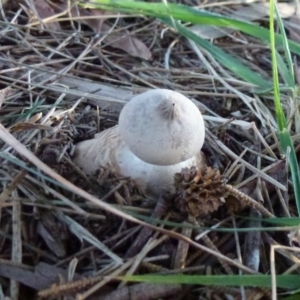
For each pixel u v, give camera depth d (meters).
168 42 0.17
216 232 0.11
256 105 0.14
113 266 0.10
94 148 0.12
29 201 0.10
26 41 0.15
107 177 0.11
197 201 0.10
